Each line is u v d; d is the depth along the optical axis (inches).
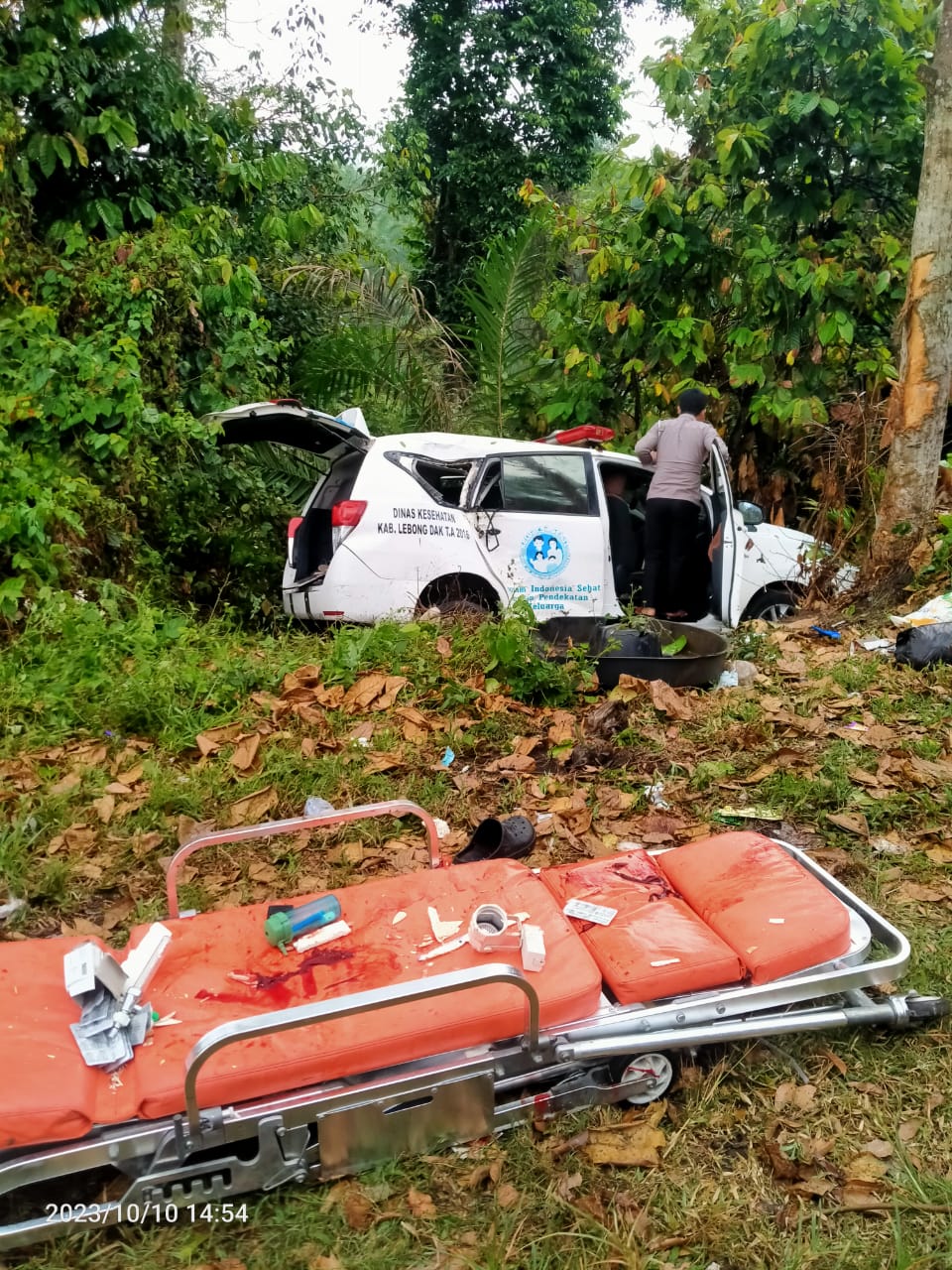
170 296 295.9
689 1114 98.0
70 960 91.5
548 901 108.0
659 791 167.5
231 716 191.2
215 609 278.5
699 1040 95.3
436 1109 91.0
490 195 653.3
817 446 343.3
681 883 116.2
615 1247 82.7
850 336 316.2
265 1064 85.2
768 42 312.8
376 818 159.6
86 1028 88.0
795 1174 91.0
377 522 236.1
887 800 160.1
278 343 347.3
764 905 107.4
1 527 222.8
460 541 241.8
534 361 402.0
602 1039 93.6
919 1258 81.6
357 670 209.0
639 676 204.1
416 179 531.5
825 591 278.1
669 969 98.3
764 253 323.9
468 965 96.7
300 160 391.2
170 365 293.1
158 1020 90.7
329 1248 84.2
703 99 338.6
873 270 337.7
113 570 259.3
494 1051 92.3
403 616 237.5
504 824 145.6
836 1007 104.5
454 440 251.8
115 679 199.8
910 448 259.6
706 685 207.8
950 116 240.8
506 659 201.8
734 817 157.5
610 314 344.2
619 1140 94.3
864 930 108.7
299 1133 86.7
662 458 255.4
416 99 656.4
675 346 343.6
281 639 236.4
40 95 303.6
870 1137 95.9
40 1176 79.9
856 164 348.2
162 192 343.0
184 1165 84.9
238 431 263.1
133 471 266.7
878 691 207.8
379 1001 83.8
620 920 107.2
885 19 310.3
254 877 143.3
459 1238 84.9
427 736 186.2
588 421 372.2
